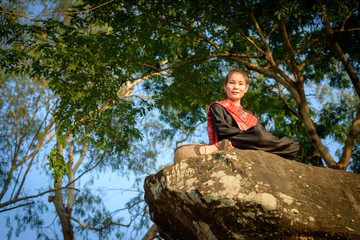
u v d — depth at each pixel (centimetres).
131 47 820
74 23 834
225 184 243
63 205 1483
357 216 243
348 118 1121
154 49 880
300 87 802
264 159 264
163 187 277
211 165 260
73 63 732
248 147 297
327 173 275
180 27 845
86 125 811
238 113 336
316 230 231
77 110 829
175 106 1066
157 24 819
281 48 937
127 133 890
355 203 253
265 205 228
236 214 235
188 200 257
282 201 233
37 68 777
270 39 920
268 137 295
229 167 253
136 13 862
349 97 1151
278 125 1125
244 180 242
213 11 814
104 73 810
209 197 240
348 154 782
